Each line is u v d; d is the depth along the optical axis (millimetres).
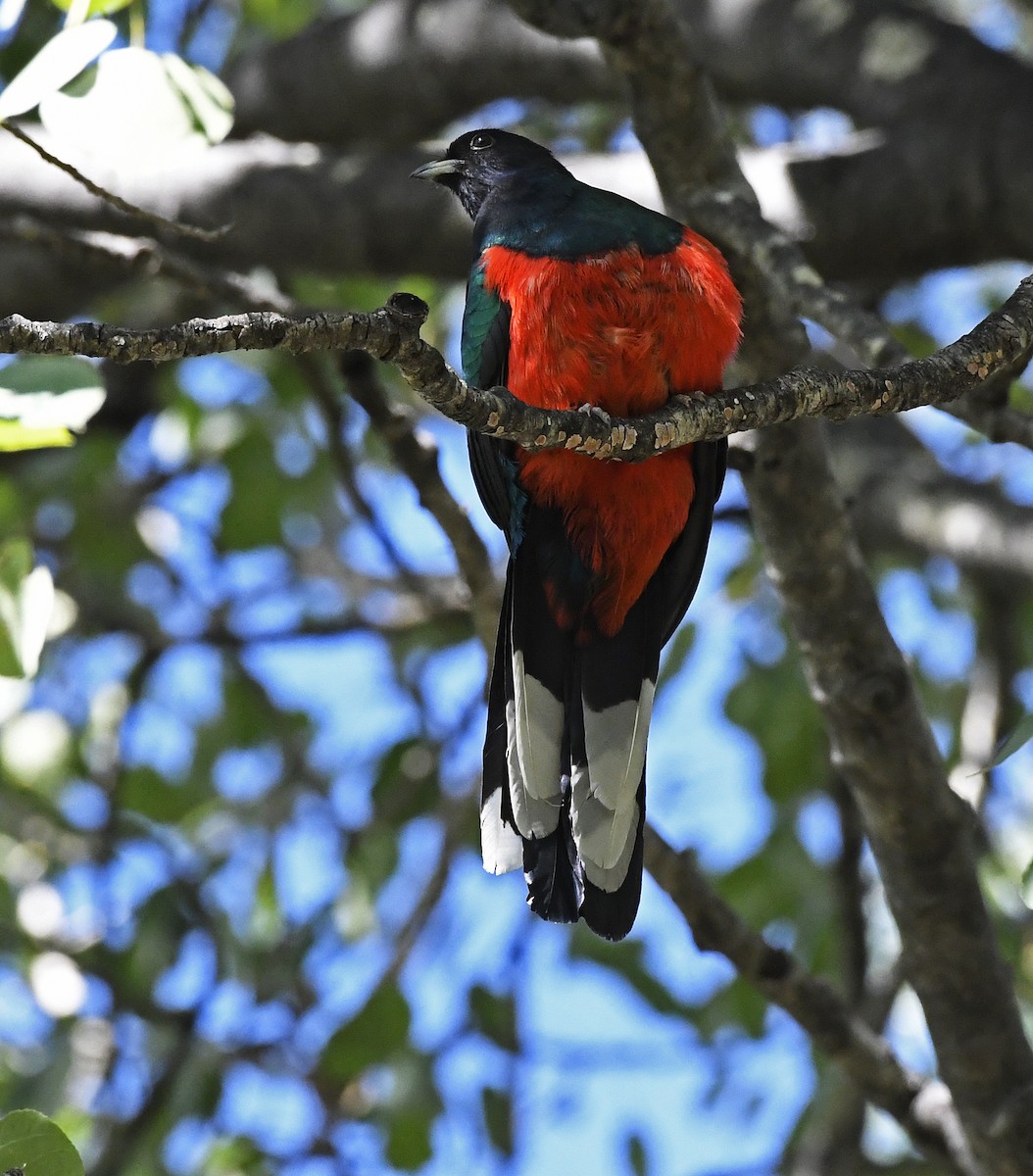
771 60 11117
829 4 10977
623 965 11875
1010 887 11078
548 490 7734
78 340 5289
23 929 11516
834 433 12906
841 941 11000
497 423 6000
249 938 11609
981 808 11094
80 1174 5523
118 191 11094
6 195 11172
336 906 11672
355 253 11141
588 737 7742
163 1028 11242
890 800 8297
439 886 11383
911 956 8484
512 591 7883
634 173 10703
